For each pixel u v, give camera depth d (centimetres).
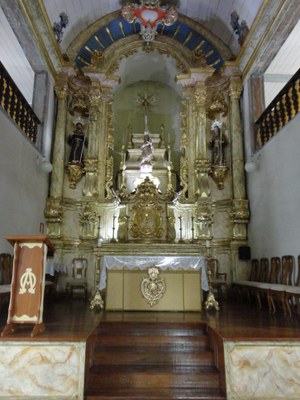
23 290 369
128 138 1105
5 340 336
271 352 337
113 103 1143
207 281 604
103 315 512
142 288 569
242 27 907
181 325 439
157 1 924
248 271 862
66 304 703
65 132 957
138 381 351
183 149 1026
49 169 836
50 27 803
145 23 965
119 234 916
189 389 344
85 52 1041
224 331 377
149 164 966
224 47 1029
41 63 851
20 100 719
